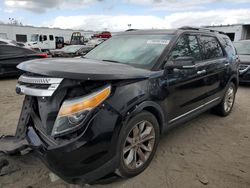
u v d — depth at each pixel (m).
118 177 2.83
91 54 4.01
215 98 4.52
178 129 4.36
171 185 2.75
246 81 8.12
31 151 3.04
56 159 2.32
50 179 2.79
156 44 3.46
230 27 25.53
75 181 2.46
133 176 2.86
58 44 32.56
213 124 4.65
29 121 2.90
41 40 32.88
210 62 4.13
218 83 4.48
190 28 4.02
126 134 2.60
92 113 2.34
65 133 2.34
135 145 2.80
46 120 2.61
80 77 2.26
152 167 3.08
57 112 2.50
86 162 2.34
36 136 2.64
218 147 3.70
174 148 3.62
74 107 2.33
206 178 2.88
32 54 9.86
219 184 2.78
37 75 2.47
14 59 9.37
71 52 18.48
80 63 2.81
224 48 4.77
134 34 4.01
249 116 5.18
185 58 3.21
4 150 2.89
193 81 3.64
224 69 4.61
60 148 2.29
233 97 5.29
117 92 2.51
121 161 2.62
